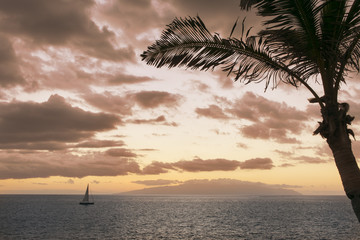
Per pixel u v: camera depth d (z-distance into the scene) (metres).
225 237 46.84
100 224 64.31
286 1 5.84
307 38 6.21
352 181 5.70
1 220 70.94
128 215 90.81
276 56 6.73
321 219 75.56
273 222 68.94
